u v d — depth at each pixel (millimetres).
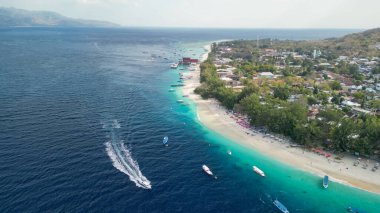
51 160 108875
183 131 144000
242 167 112938
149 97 199125
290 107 146000
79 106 171375
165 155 119500
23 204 85000
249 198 95312
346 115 157375
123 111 168000
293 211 90312
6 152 112688
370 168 110812
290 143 130125
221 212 88375
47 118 149625
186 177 104875
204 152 123750
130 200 90375
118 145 124625
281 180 105000
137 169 107312
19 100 176125
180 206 89812
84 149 118812
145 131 141625
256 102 156250
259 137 136875
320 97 185750
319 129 125938
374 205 92688
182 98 198500
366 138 116750
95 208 85812
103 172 103438
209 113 169500
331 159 116938
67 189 92875
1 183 93375
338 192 98375
